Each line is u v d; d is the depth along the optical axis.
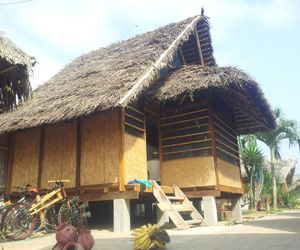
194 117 9.41
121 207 7.52
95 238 6.27
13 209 6.31
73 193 8.34
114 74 8.91
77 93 8.64
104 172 7.99
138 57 9.71
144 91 8.38
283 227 7.17
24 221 6.36
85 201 7.65
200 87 7.96
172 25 11.98
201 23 11.73
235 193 10.63
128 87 7.51
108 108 7.05
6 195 9.49
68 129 8.95
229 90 8.95
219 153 9.47
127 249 4.79
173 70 9.75
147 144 11.36
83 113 7.29
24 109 9.45
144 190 7.59
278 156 22.20
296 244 4.54
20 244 5.70
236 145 11.47
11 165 9.72
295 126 20.52
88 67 11.60
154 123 10.98
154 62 8.80
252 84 8.28
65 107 7.87
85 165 8.34
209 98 9.30
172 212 7.29
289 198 23.83
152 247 4.58
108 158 8.03
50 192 7.34
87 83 9.24
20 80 7.16
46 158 9.14
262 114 10.52
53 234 6.89
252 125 12.09
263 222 9.00
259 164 19.05
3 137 9.88
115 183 7.74
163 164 9.57
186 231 6.74
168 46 9.79
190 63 12.70
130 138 8.25
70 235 4.12
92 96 7.85
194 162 9.15
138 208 12.09
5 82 7.46
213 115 9.38
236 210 10.95
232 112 11.52
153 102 9.27
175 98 8.49
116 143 8.00
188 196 9.02
